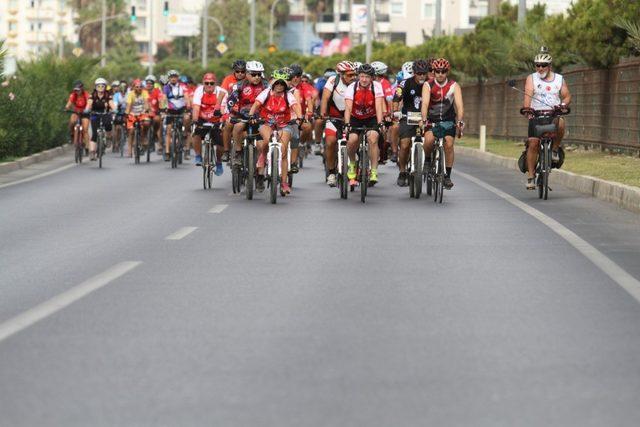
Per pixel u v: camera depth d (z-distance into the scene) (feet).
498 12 360.89
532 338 61.05
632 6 208.03
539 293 74.84
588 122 234.58
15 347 58.70
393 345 59.21
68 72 326.44
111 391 50.01
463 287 77.15
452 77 385.91
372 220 118.42
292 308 69.36
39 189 160.66
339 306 70.08
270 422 45.42
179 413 46.62
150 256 92.22
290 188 149.48
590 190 151.23
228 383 51.31
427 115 138.92
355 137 139.74
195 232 108.47
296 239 102.83
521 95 293.02
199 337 61.11
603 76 224.53
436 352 57.67
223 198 145.07
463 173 194.39
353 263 88.07
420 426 44.98
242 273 83.10
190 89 247.91
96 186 165.78
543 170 143.23
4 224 116.57
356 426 44.96
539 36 269.03
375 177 138.62
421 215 123.44
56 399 48.73
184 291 75.46
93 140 217.97
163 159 233.76
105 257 91.91
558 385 51.19
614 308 69.67
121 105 253.03
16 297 73.77
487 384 51.31
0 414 46.50
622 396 49.42
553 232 107.96
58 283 79.15
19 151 219.00
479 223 115.55
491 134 330.34
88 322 65.16
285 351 57.77
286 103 140.36
